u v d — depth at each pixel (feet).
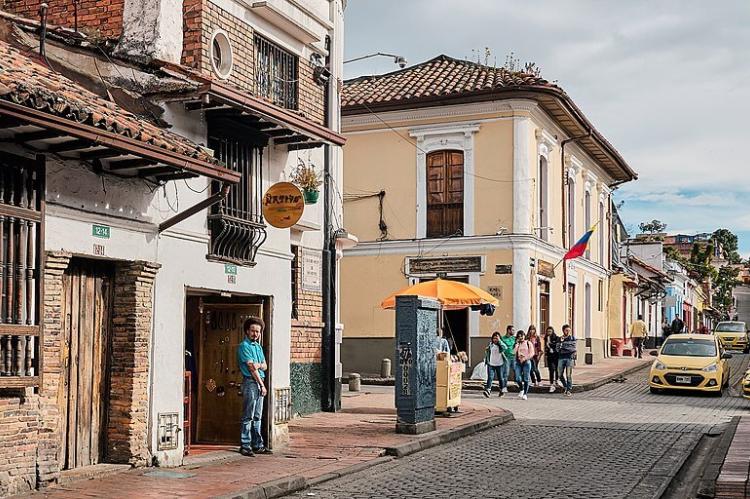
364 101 97.35
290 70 55.52
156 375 38.14
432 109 96.32
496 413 62.69
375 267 98.84
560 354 84.02
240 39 49.55
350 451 44.65
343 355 99.30
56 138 31.24
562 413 67.31
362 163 99.86
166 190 39.11
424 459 44.68
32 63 35.96
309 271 60.75
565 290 108.88
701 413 68.08
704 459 46.52
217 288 42.19
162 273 38.68
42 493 31.27
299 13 55.42
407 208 97.71
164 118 39.70
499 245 93.50
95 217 34.94
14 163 31.17
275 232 46.93
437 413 60.49
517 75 94.68
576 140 110.22
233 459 41.37
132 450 36.65
